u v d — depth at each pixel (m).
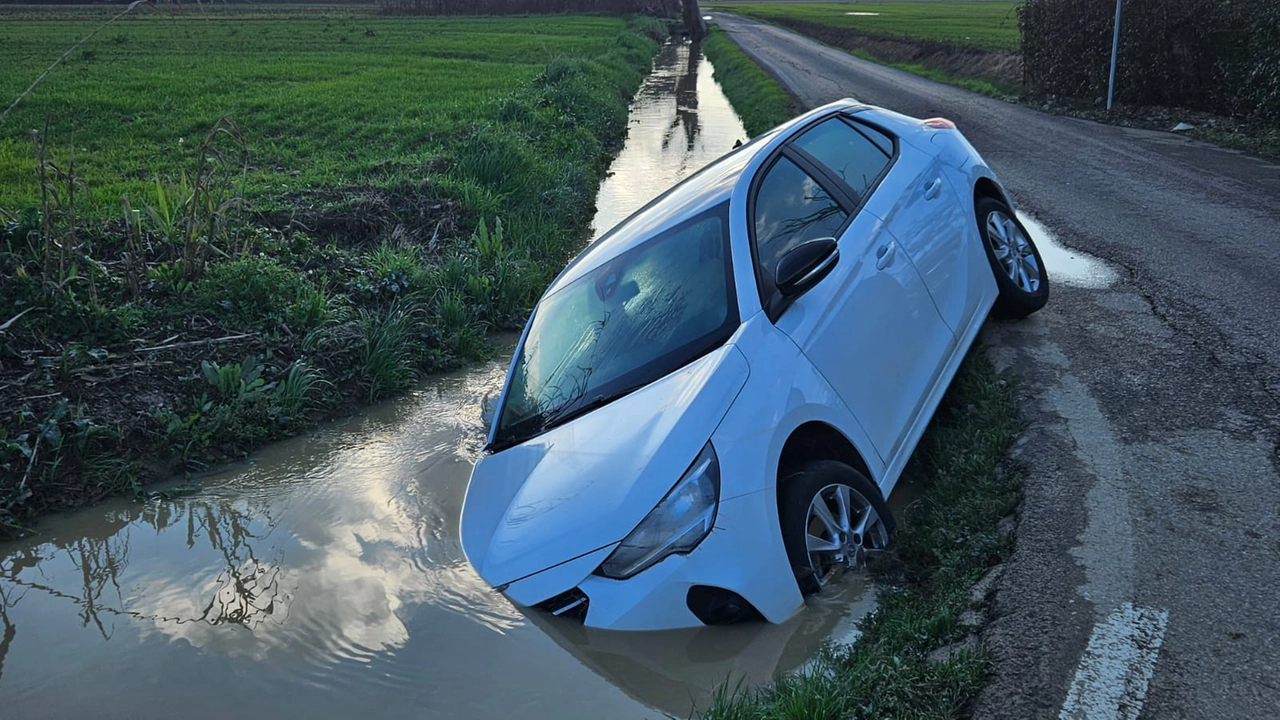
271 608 3.85
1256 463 3.76
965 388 4.89
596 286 4.38
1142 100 15.69
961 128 14.77
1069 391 4.62
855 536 3.59
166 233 7.79
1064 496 3.72
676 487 3.23
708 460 3.25
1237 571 3.11
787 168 4.51
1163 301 5.72
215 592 4.04
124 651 3.64
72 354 6.00
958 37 36.84
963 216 5.11
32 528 4.91
